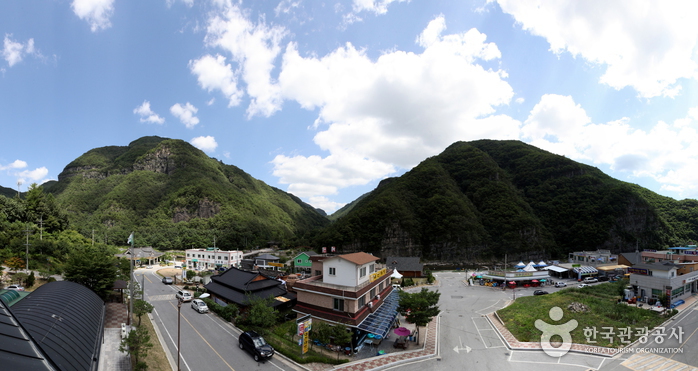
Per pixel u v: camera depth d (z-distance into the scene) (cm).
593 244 14562
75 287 3341
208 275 7488
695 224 15875
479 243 14438
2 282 4925
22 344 1288
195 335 3712
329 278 3981
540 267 9125
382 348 3491
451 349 3438
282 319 4378
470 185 17638
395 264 9925
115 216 18512
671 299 4784
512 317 4444
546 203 16888
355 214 16062
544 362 3041
